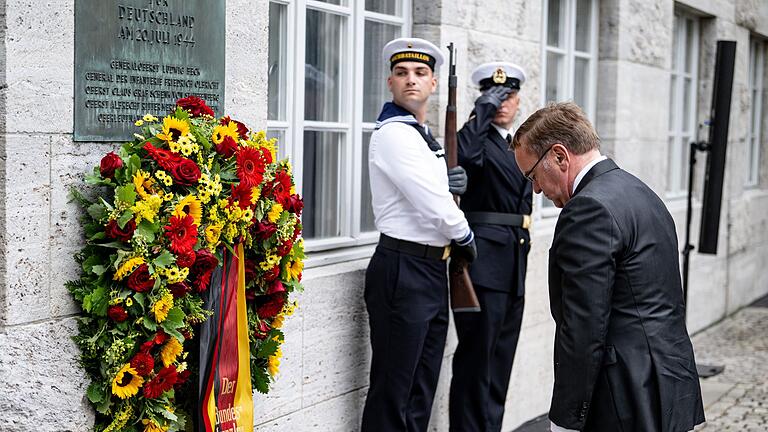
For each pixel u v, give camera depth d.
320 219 4.84
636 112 7.90
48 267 3.02
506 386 5.18
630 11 7.66
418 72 4.50
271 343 3.69
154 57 3.37
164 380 3.14
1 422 2.90
